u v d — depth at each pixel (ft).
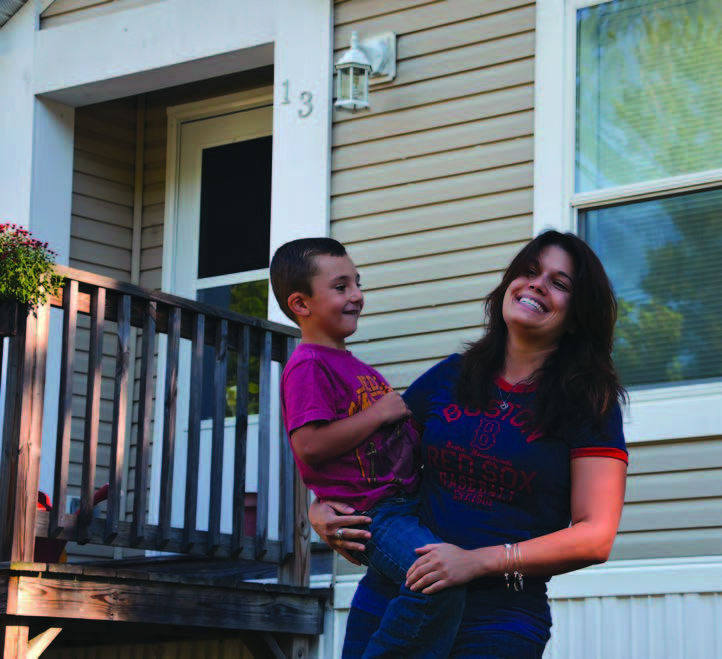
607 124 17.61
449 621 8.84
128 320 15.97
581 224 17.52
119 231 24.11
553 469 9.03
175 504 22.93
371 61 19.49
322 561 18.44
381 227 19.08
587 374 9.16
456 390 9.59
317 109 19.92
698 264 16.55
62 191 22.86
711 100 16.98
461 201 18.48
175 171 24.02
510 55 18.47
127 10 22.12
